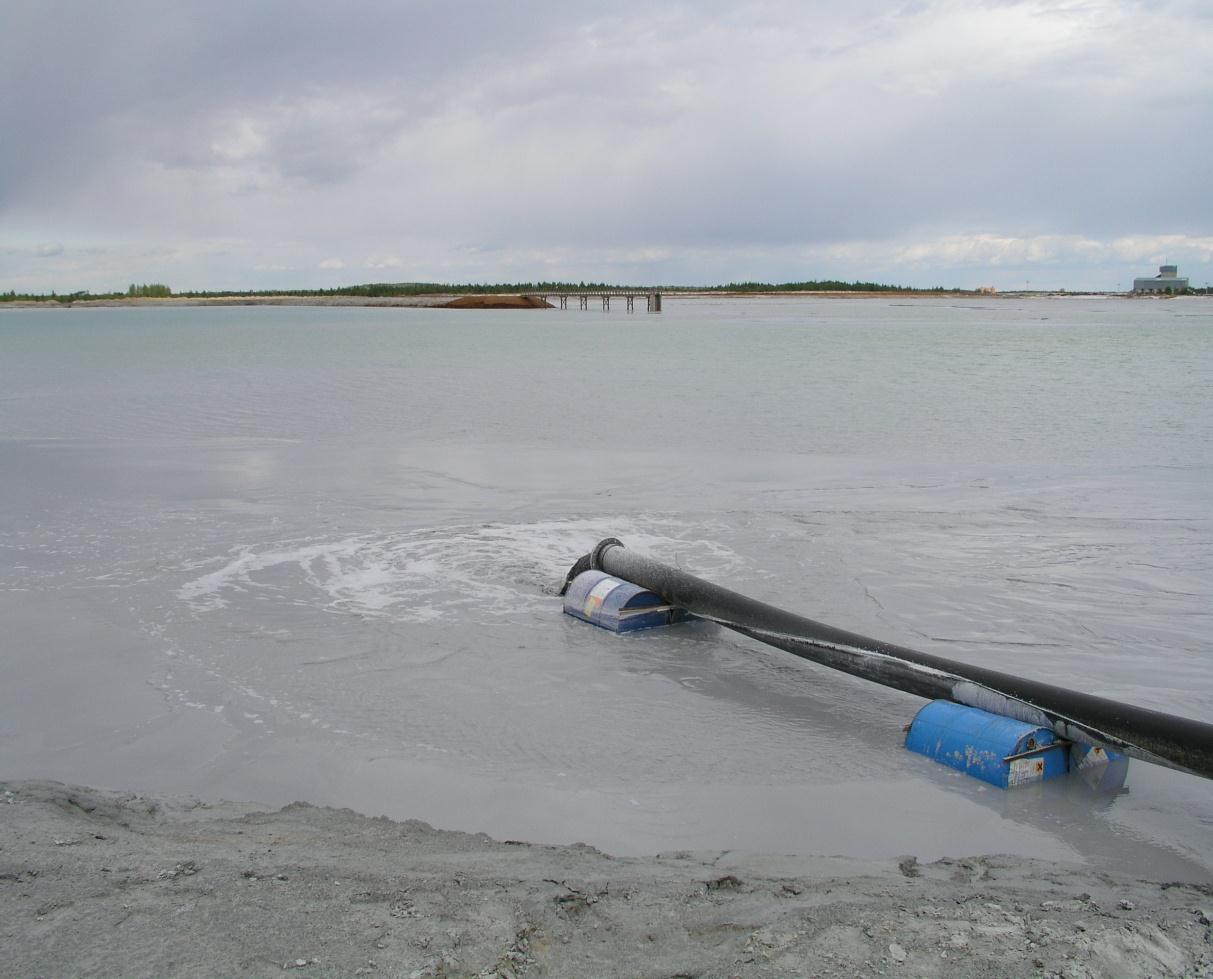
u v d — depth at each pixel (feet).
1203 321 292.40
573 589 35.73
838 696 29.19
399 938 15.03
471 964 14.40
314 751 24.79
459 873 17.57
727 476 57.31
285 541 43.83
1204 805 22.82
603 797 22.70
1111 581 37.70
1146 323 275.39
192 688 28.55
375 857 18.34
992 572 38.91
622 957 14.74
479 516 48.37
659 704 28.19
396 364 137.90
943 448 65.57
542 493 53.26
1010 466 59.26
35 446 69.10
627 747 25.36
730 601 32.96
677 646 33.04
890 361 134.72
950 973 14.16
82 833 18.95
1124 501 50.08
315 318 392.88
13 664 30.14
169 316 451.12
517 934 15.24
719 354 151.94
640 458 63.21
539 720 26.86
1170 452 62.95
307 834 19.63
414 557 41.55
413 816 21.72
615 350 164.35
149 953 14.61
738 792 23.06
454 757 24.58
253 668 29.99
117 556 41.47
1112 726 23.30
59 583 37.91
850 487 54.08
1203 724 22.52
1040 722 24.36
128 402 94.63
